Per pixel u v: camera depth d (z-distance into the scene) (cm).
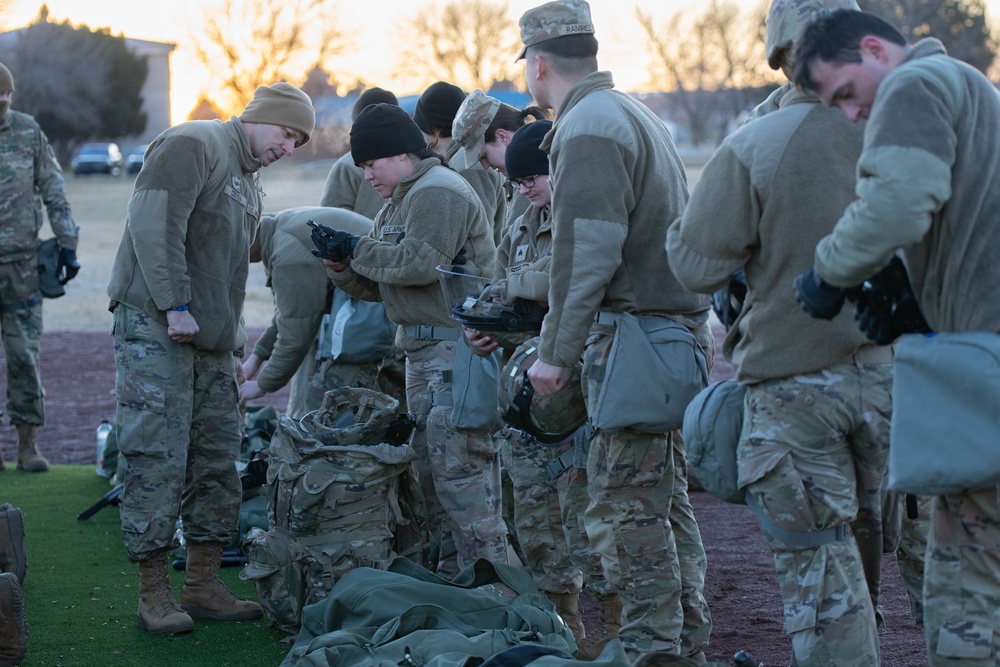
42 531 545
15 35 5606
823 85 245
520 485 408
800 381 268
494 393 402
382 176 420
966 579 245
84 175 4959
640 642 327
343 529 388
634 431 320
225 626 420
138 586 462
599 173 309
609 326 325
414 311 415
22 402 679
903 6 3189
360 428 402
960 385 229
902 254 249
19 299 670
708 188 275
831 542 269
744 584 463
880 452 273
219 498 432
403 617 339
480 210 427
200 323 418
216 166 419
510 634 330
